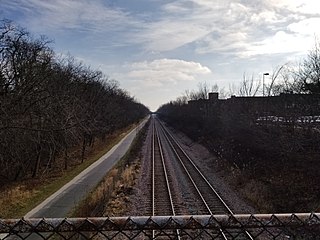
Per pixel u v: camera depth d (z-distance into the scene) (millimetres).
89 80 44219
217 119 45906
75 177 28953
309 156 21844
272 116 29625
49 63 23688
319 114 24406
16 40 19844
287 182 19922
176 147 49188
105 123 49562
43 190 24031
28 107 19109
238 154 29703
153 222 3971
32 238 11062
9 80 19594
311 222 4016
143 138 64375
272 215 4055
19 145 19172
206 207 18609
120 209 18500
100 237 11328
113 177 25781
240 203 19328
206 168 31906
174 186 24312
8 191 22688
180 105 96500
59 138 22438
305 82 25531
